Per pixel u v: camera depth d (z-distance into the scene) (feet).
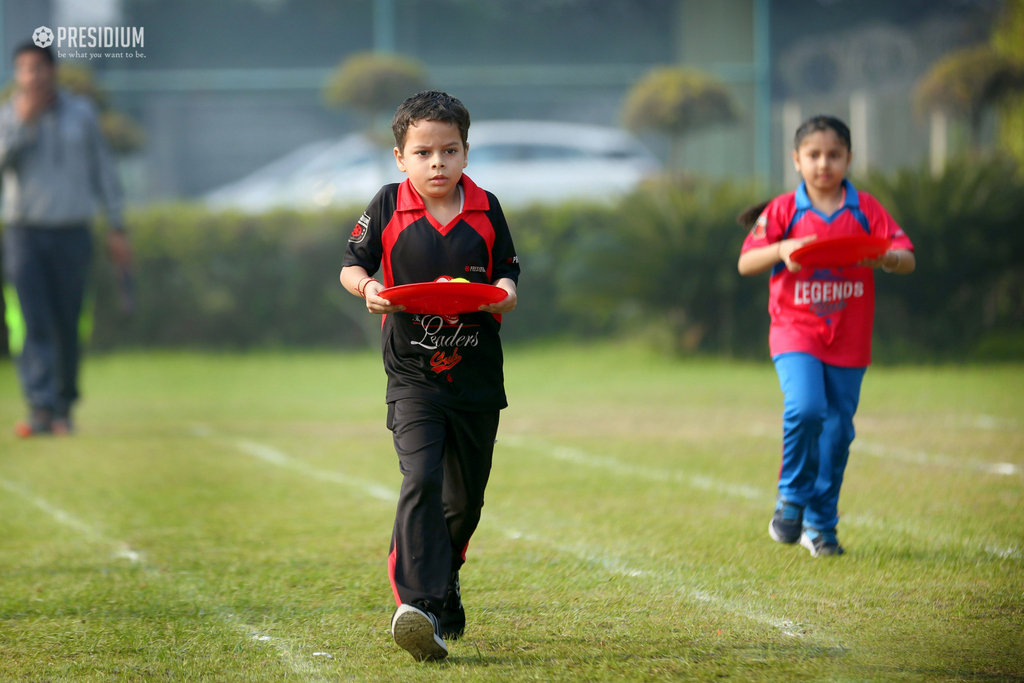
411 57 214.90
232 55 212.64
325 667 35.04
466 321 37.14
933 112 173.99
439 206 37.93
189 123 212.43
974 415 93.91
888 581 44.29
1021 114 164.86
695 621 39.42
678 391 118.83
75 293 95.50
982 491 62.54
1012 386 112.78
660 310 154.81
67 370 96.07
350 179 196.03
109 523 58.70
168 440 91.20
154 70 211.00
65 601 43.32
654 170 204.44
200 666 35.35
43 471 75.92
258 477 73.10
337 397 122.11
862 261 48.29
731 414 100.83
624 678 33.35
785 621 39.24
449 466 38.32
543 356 159.33
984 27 208.44
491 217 38.29
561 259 172.24
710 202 152.15
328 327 175.32
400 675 33.99
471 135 208.33
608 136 212.02
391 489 68.28
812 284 50.52
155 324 172.45
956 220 140.05
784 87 215.72
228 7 212.02
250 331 174.19
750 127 215.72
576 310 164.66
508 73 216.33
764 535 53.36
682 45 216.54
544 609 41.24
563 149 207.10
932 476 67.41
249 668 35.09
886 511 57.93
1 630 39.47
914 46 214.48
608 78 217.15
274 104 213.66
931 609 40.32
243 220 172.96
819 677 33.24
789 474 50.65
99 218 168.96
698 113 183.52
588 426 94.89
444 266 37.58
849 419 50.83
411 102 37.37
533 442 86.38
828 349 50.67
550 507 61.11
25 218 92.99
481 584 44.80
